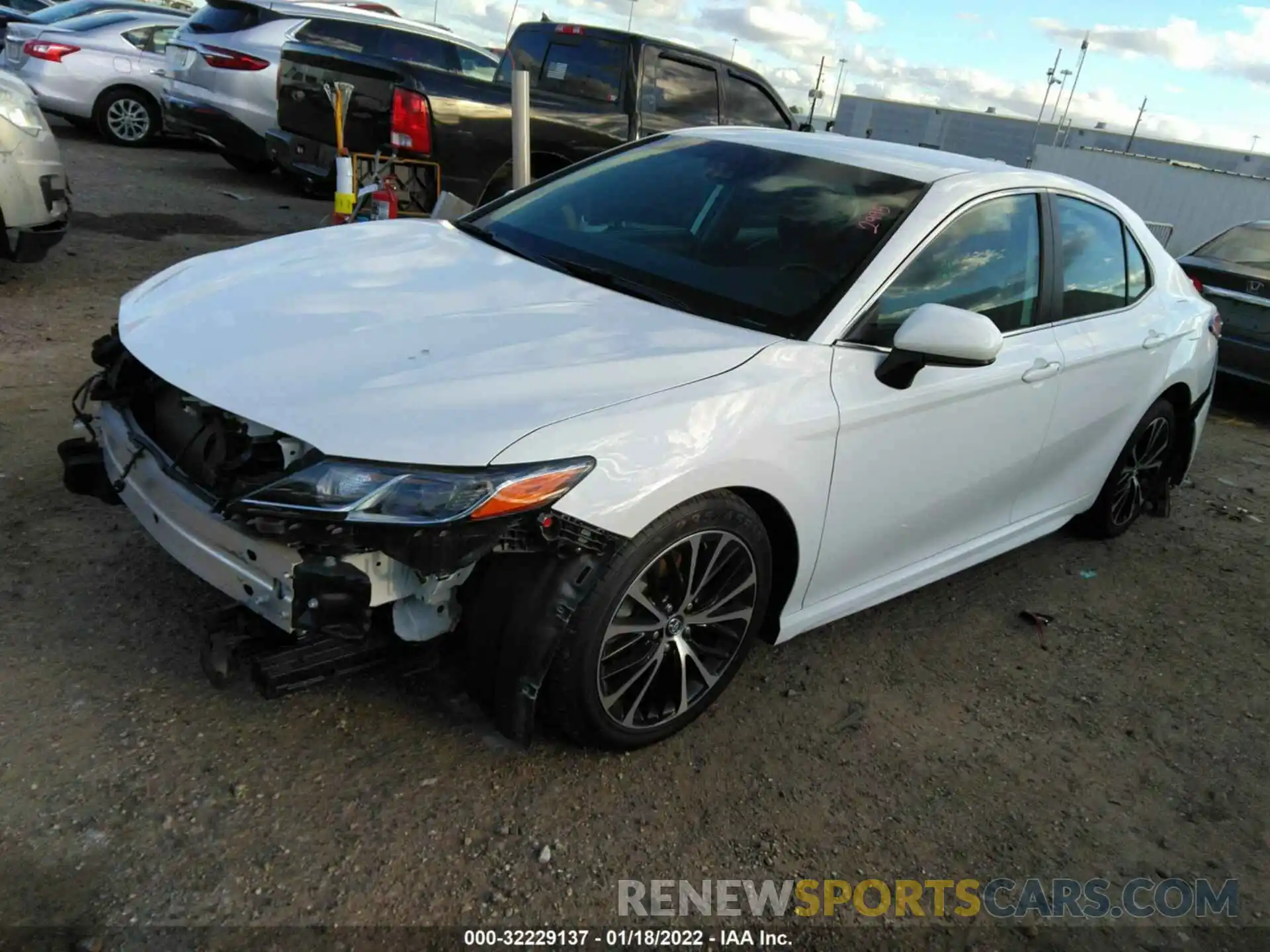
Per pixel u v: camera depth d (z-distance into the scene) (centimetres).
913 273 306
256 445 225
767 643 306
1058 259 369
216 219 885
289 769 249
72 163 1041
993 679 347
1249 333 730
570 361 249
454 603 240
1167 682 363
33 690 262
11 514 342
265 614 224
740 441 251
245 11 1012
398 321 263
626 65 797
